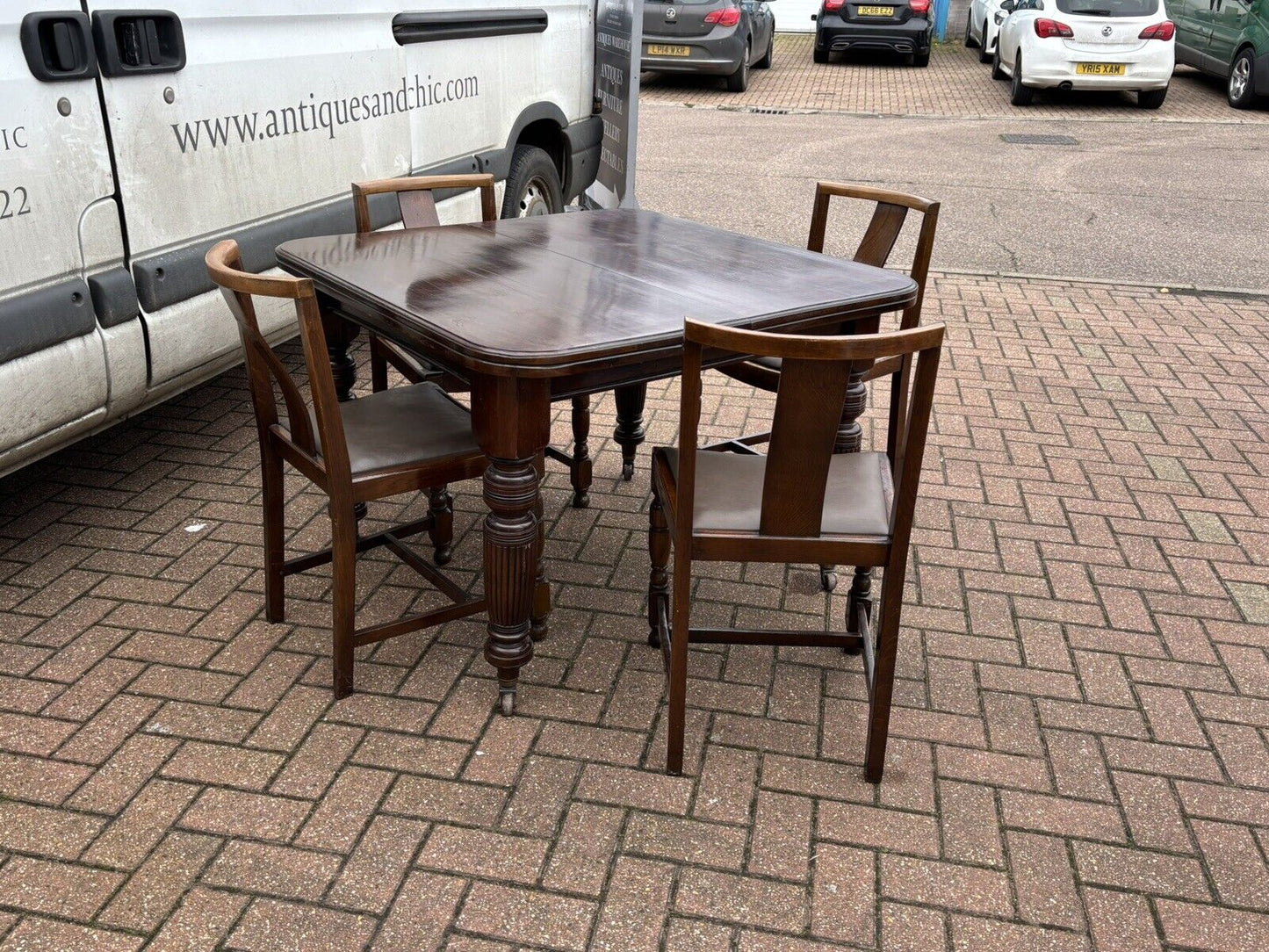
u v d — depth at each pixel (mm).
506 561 2814
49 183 3154
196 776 2705
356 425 3113
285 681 3070
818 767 2820
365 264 3223
